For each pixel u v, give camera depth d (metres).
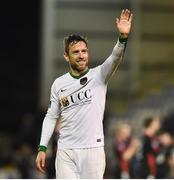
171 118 33.59
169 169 28.36
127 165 31.06
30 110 70.25
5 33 69.50
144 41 54.91
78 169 16.81
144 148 28.53
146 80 53.69
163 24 55.31
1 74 70.12
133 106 48.00
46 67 54.28
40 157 17.36
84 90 16.80
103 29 55.16
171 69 54.62
